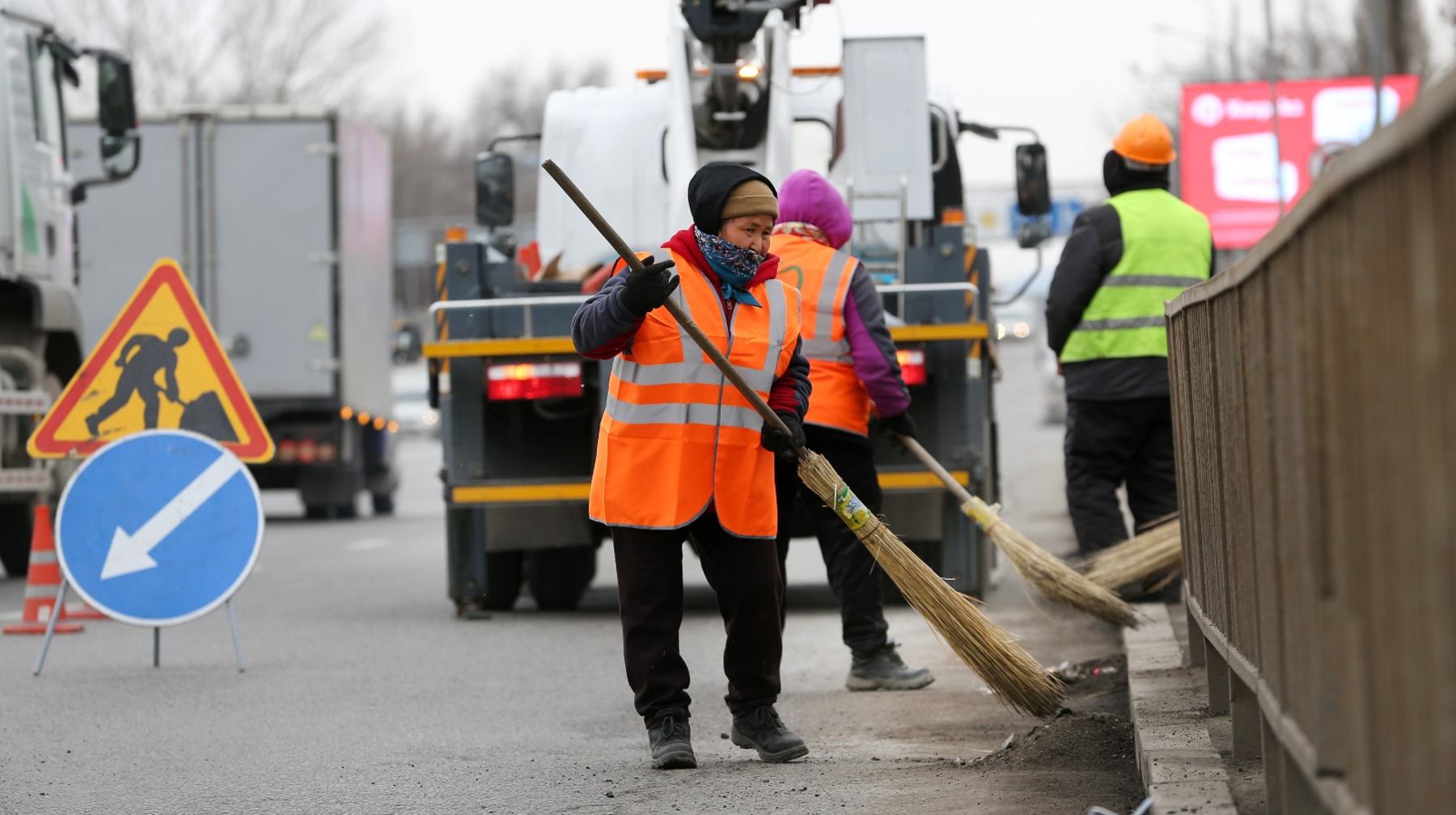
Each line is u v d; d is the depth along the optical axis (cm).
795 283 1523
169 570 1758
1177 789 933
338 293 4212
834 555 1571
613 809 1095
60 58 2861
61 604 1752
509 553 2200
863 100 2355
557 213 2452
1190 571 1291
